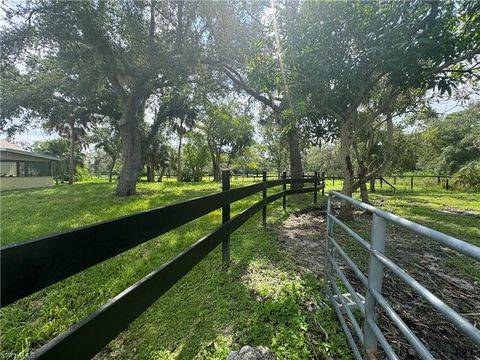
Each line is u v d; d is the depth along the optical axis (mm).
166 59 7184
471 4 2777
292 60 3617
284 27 3633
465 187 11141
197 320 1719
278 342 1507
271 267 2555
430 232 794
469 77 3627
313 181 6148
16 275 583
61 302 1937
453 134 15461
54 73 8461
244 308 1849
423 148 13891
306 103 4199
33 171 17203
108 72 7867
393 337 1554
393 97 3980
